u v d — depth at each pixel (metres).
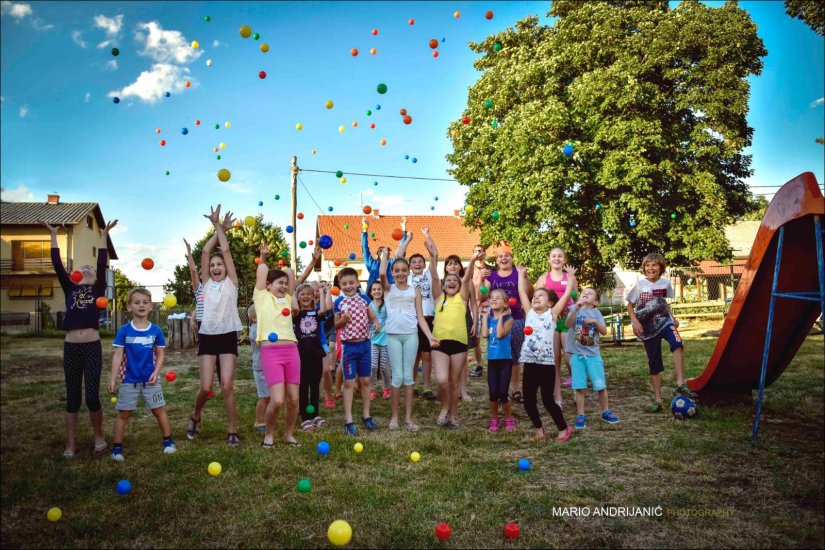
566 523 3.04
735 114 16.55
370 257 6.79
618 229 16.81
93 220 30.72
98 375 4.64
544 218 16.69
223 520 3.15
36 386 8.05
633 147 16.00
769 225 4.72
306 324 5.55
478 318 6.65
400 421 5.59
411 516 3.15
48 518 3.17
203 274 4.92
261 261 5.08
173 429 5.35
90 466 4.17
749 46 16.67
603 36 16.73
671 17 16.95
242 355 11.87
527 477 3.75
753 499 3.29
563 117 16.42
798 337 5.41
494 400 5.04
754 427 4.52
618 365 8.59
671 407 5.35
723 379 5.71
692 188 17.12
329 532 2.77
